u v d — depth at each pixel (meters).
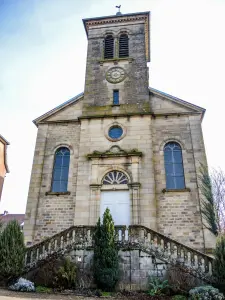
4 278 11.16
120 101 18.25
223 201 14.55
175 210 15.03
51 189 16.59
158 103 17.98
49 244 12.27
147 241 12.01
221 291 10.13
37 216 15.83
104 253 11.34
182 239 14.38
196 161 16.02
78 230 12.47
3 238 11.70
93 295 10.27
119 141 16.83
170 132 17.06
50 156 17.48
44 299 9.17
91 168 16.25
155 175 15.98
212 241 14.02
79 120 18.02
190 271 10.94
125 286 11.20
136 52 19.95
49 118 18.70
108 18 21.48
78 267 11.67
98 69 19.70
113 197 15.50
